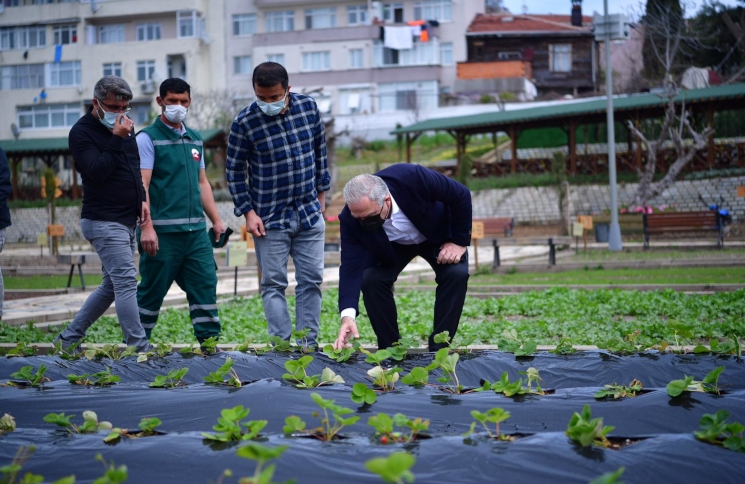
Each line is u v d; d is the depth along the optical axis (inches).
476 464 118.7
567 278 569.0
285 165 229.8
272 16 1904.5
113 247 231.6
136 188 235.3
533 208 1158.3
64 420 136.3
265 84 218.7
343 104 1868.8
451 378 180.1
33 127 1946.4
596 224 927.7
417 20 1863.9
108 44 1905.8
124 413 160.6
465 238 211.2
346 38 1855.3
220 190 1397.6
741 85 1117.7
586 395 159.8
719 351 194.9
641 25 1384.1
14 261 876.6
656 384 180.1
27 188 1577.3
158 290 249.6
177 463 121.9
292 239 236.5
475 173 1330.0
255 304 442.9
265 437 130.0
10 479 104.7
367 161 1680.6
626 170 1202.0
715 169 1106.7
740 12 1464.1
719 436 128.4
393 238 208.8
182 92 246.1
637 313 371.9
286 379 173.9
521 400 156.6
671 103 1031.6
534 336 300.0
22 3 1951.3
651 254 754.8
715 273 566.3
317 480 115.1
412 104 1822.1
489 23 1897.1
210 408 158.6
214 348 218.8
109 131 236.4
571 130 1203.9
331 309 427.2
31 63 1941.4
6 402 165.5
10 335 308.5
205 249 253.0
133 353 214.7
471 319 382.9
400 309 411.8
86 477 122.3
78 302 475.8
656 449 123.6
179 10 1876.2
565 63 1841.8
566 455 120.6
